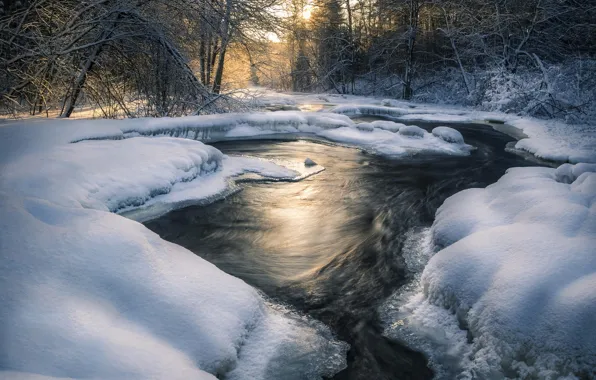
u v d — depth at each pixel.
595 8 22.69
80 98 13.21
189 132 12.41
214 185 8.30
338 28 34.38
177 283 4.00
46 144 7.87
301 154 11.82
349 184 9.25
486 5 24.59
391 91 31.56
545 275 3.71
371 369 3.70
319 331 4.20
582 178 6.23
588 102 17.83
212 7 13.76
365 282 5.20
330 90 36.16
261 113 15.12
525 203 5.50
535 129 15.33
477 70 25.59
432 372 3.64
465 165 10.95
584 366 3.02
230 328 3.71
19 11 12.21
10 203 4.47
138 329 3.44
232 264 5.66
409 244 6.24
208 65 18.31
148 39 12.70
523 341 3.36
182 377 2.86
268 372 3.54
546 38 23.50
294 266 5.64
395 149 12.40
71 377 2.66
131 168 7.34
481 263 4.21
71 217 4.59
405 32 28.59
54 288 3.50
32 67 11.93
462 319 3.99
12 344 2.78
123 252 4.16
